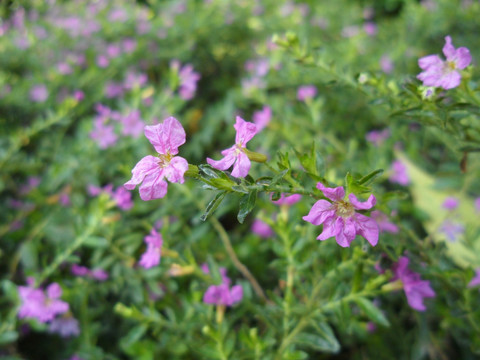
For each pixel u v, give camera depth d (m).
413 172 0.20
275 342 0.12
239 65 0.28
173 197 0.17
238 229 0.19
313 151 0.09
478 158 0.18
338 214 0.08
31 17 0.31
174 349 0.14
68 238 0.17
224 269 0.15
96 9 0.31
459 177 0.19
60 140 0.21
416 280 0.11
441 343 0.14
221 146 0.24
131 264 0.16
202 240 0.17
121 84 0.25
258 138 0.20
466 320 0.12
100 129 0.19
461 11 0.24
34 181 0.20
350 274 0.12
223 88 0.26
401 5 0.36
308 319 0.12
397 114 0.10
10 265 0.17
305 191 0.09
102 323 0.16
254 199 0.08
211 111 0.24
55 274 0.16
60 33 0.28
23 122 0.23
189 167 0.08
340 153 0.19
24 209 0.19
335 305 0.11
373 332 0.14
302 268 0.12
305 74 0.21
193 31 0.27
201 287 0.13
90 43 0.28
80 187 0.19
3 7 0.31
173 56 0.26
